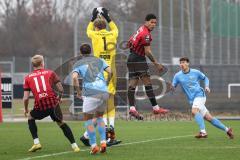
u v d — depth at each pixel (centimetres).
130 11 10469
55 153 3234
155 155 3114
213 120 4016
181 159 2956
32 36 14888
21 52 14825
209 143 3709
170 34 7744
